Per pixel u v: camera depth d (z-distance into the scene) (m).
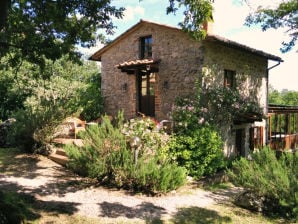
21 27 7.43
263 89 14.80
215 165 9.68
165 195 7.29
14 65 8.02
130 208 6.17
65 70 23.67
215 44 11.38
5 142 11.27
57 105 10.25
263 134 14.93
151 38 12.71
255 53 12.65
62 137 11.02
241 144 13.30
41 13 7.10
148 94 12.77
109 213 5.81
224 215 6.30
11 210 4.74
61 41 8.23
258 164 7.39
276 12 11.13
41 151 10.05
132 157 7.32
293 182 6.53
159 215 5.93
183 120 9.45
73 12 7.30
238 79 12.77
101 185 7.48
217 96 10.97
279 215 6.60
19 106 16.34
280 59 14.48
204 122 10.08
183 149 8.86
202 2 5.91
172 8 6.31
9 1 4.67
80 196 6.63
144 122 8.18
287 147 17.27
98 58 14.96
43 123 9.84
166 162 7.69
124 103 13.45
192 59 11.05
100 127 7.83
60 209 5.78
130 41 13.27
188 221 5.76
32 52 7.73
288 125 18.53
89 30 8.16
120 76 13.66
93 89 15.48
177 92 11.46
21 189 6.73
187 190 8.01
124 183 7.45
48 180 7.56
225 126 11.80
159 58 12.12
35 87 16.56
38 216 5.31
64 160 8.87
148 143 7.77
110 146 7.48
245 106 11.98
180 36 11.42
